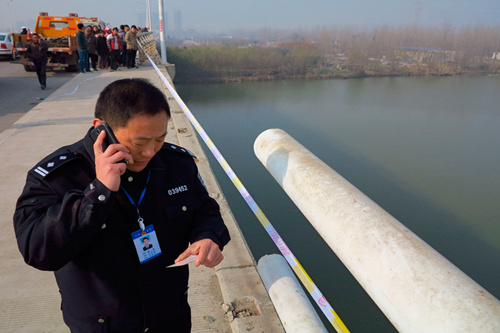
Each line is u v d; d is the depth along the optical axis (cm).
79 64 1380
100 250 102
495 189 1526
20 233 92
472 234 1132
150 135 94
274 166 271
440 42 6394
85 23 1694
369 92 4141
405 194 1472
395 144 2252
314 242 904
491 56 6112
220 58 4341
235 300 225
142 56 1717
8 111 873
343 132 2464
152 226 107
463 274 137
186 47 4234
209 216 121
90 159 101
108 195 88
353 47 6069
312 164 245
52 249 88
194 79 4297
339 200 198
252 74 4659
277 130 313
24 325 215
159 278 110
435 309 127
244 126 2422
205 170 432
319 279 767
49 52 1395
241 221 1004
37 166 100
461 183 1592
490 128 2753
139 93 92
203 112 2795
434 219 1238
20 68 1627
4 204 362
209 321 213
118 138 95
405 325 136
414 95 4012
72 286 104
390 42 6225
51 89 1134
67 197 90
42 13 1549
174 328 122
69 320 109
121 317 106
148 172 108
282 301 203
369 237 165
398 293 141
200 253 108
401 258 149
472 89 4434
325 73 5078
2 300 235
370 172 1736
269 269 231
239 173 1427
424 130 2623
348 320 658
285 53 5000
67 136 584
